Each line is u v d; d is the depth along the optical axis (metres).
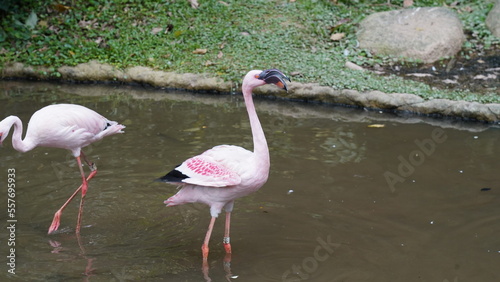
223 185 4.36
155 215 5.43
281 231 5.14
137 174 6.14
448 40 9.04
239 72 8.64
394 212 5.41
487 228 5.11
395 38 9.13
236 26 9.80
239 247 4.91
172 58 9.12
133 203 5.62
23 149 4.96
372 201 5.60
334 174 6.11
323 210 5.46
